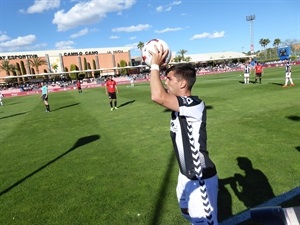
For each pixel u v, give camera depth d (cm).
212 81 3006
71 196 475
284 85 1869
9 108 2227
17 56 7769
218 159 579
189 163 218
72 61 8338
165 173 536
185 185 225
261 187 441
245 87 2016
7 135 1059
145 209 408
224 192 436
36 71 7925
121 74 8300
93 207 429
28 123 1316
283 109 1027
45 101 1700
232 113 1048
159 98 202
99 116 1325
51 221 401
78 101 2228
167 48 219
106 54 8662
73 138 906
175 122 220
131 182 508
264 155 576
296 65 5100
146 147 721
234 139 706
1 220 417
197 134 217
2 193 514
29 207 450
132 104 1673
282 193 416
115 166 599
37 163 674
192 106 212
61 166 634
